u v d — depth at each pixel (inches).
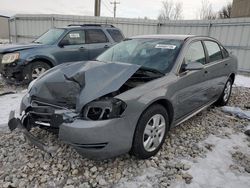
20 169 105.8
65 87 110.7
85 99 99.3
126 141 101.4
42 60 247.0
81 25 290.8
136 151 108.8
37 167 107.3
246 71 394.3
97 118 97.7
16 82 246.8
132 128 102.6
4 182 97.5
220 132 150.9
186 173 106.4
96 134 94.5
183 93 131.0
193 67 129.8
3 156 115.3
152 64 134.3
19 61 231.9
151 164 111.7
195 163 114.7
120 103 99.3
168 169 109.0
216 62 172.1
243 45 391.5
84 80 109.3
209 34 430.0
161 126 119.0
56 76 121.8
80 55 271.4
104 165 109.6
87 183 97.8
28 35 606.2
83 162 111.0
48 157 114.2
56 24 546.3
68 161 111.5
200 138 140.7
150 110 109.2
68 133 97.2
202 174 106.8
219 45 186.9
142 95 105.7
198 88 146.9
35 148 121.9
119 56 150.7
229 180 103.7
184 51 137.5
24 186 95.5
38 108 109.0
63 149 120.6
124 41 167.2
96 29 292.0
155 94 110.2
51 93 112.4
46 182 98.0
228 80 201.9
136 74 124.2
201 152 124.9
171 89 120.1
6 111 175.8
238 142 138.9
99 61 141.3
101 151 97.3
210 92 168.2
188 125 158.7
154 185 98.2
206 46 164.7
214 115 180.4
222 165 114.3
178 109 130.2
